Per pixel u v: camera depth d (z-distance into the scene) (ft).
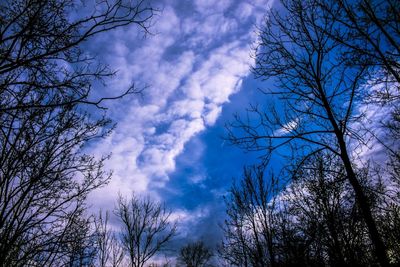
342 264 34.12
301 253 37.47
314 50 27.35
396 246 33.12
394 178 36.96
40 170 26.32
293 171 28.09
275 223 41.86
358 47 24.36
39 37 17.66
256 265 43.37
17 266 25.94
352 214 35.01
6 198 25.03
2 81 20.56
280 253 39.45
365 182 34.86
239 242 47.44
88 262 30.40
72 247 28.68
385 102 25.59
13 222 25.21
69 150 27.81
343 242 34.86
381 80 24.90
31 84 16.93
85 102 16.71
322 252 36.73
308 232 37.45
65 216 28.71
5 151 25.05
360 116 26.32
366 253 34.19
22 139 24.85
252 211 46.06
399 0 22.04
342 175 28.48
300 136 26.99
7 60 15.51
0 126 17.63
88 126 28.09
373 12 21.94
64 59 18.11
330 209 35.76
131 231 57.77
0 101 20.85
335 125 25.88
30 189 26.43
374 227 22.30
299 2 27.66
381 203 34.83
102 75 18.48
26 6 17.40
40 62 17.67
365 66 24.21
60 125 26.48
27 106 15.74
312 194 36.81
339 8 24.59
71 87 17.62
